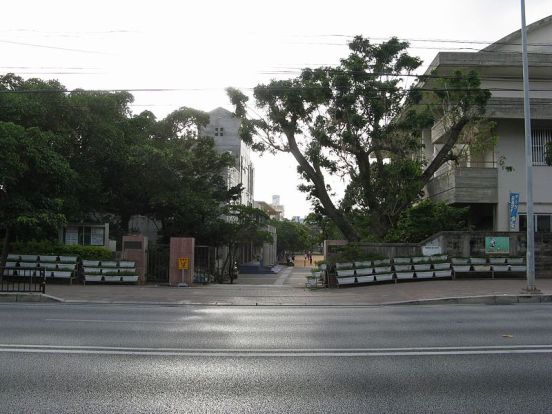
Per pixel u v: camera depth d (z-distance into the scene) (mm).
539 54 25297
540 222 24703
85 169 24312
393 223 23578
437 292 17234
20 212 18781
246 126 22375
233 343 8875
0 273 19219
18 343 8719
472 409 5539
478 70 25781
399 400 5820
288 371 7020
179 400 5766
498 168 24469
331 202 23578
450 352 8227
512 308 14188
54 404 5594
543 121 24844
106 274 20609
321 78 21125
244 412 5402
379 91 21062
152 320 11625
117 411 5398
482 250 21625
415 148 22094
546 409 5539
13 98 21719
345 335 9727
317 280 21016
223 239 27141
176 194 26406
